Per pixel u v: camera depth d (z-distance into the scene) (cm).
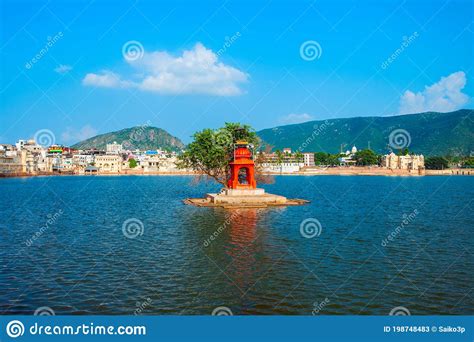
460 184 16688
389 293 2606
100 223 5706
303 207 7575
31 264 3347
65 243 4222
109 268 3192
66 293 2627
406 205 8094
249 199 8019
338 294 2584
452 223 5544
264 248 3878
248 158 8438
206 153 8900
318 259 3441
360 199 9588
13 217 6519
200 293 2602
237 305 2414
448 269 3141
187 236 4544
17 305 2441
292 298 2517
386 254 3631
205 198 9194
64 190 13888
